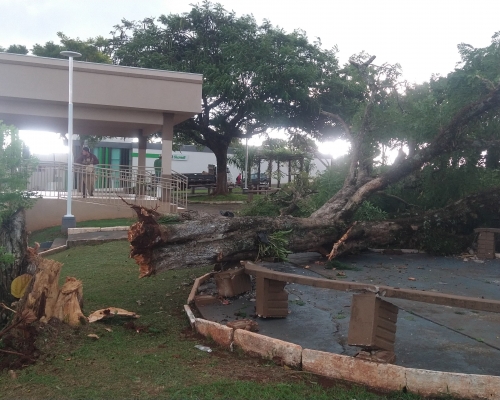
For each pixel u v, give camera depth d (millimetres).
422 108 9469
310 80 21219
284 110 22859
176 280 7438
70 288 5082
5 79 14359
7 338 4289
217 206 20625
